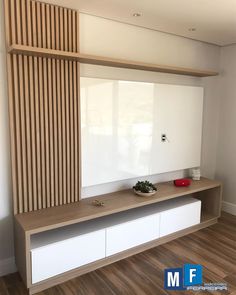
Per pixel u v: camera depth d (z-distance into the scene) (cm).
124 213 304
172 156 365
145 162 338
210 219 366
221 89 416
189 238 332
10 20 233
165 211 311
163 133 349
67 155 273
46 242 236
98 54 291
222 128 420
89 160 290
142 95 321
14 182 247
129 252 289
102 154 299
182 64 365
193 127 383
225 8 257
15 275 258
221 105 418
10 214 258
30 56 242
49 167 265
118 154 311
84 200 290
